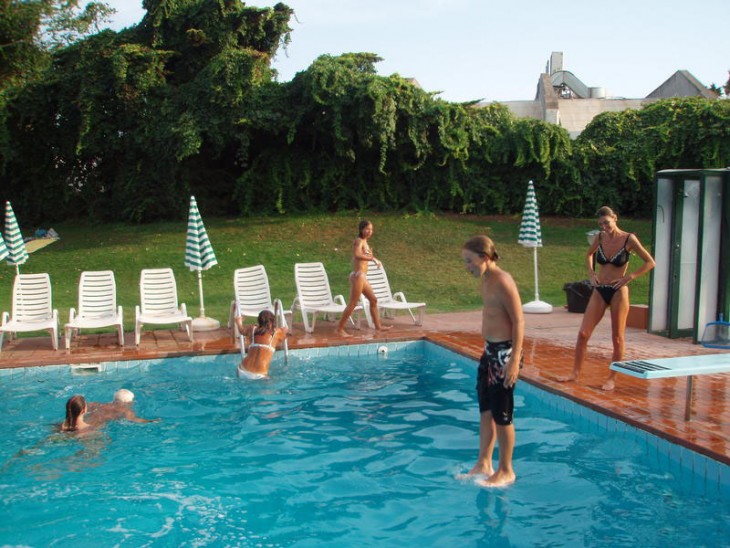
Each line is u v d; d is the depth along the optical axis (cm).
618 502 457
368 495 478
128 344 992
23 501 473
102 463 546
